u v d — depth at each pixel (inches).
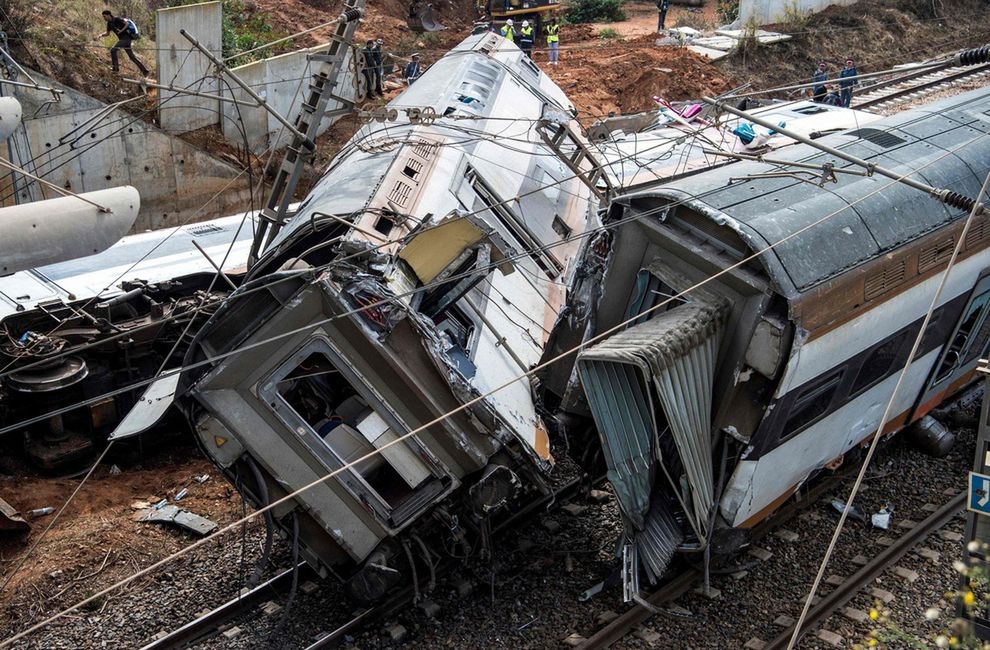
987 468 285.7
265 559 363.3
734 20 1473.9
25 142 699.4
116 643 364.2
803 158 443.5
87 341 498.0
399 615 381.7
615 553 408.2
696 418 346.3
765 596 394.6
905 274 396.2
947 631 336.2
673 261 385.1
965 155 463.5
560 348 422.3
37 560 415.5
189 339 526.3
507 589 398.6
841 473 479.2
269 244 451.5
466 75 629.3
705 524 357.7
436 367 349.1
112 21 804.6
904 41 1444.4
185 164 824.3
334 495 361.4
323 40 1111.0
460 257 373.4
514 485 367.6
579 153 493.7
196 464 523.5
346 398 374.6
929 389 479.5
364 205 392.5
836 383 389.4
